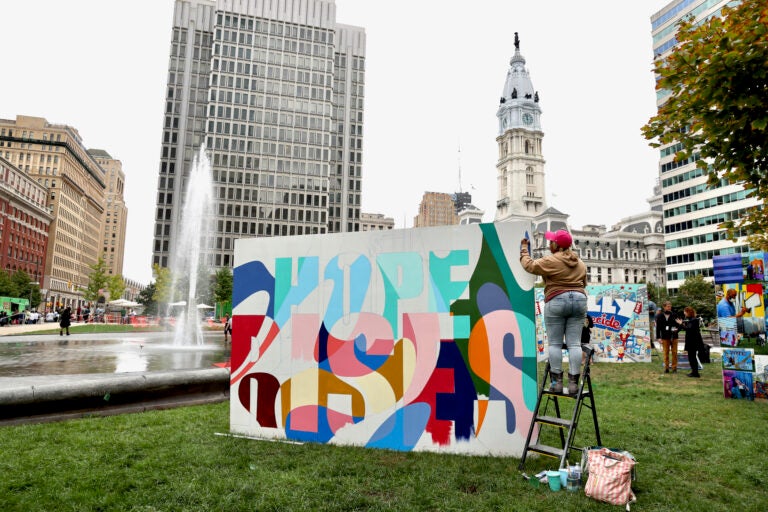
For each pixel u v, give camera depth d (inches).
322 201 3410.4
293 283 245.8
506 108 6033.5
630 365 558.9
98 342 773.9
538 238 4817.9
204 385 300.4
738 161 228.2
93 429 221.9
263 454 197.5
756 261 352.8
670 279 2979.8
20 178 3063.5
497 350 207.2
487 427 204.1
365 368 225.6
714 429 239.1
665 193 3043.8
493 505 144.9
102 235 6535.4
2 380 247.0
